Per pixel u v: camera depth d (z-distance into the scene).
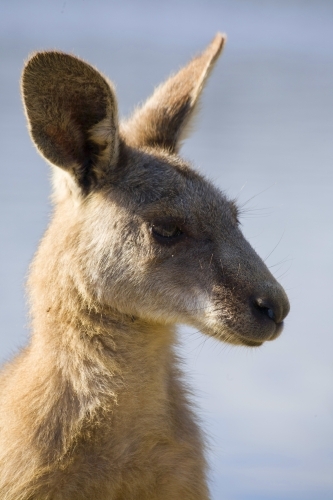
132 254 11.71
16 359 13.02
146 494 11.81
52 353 11.68
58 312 11.73
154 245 11.75
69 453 11.34
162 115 13.62
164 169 12.27
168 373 12.27
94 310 11.62
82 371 11.55
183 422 12.27
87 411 11.48
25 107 11.62
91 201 12.05
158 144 13.27
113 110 11.85
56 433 11.39
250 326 11.54
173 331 12.26
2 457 11.39
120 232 11.80
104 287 11.62
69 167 12.00
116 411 11.57
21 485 11.18
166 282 11.72
